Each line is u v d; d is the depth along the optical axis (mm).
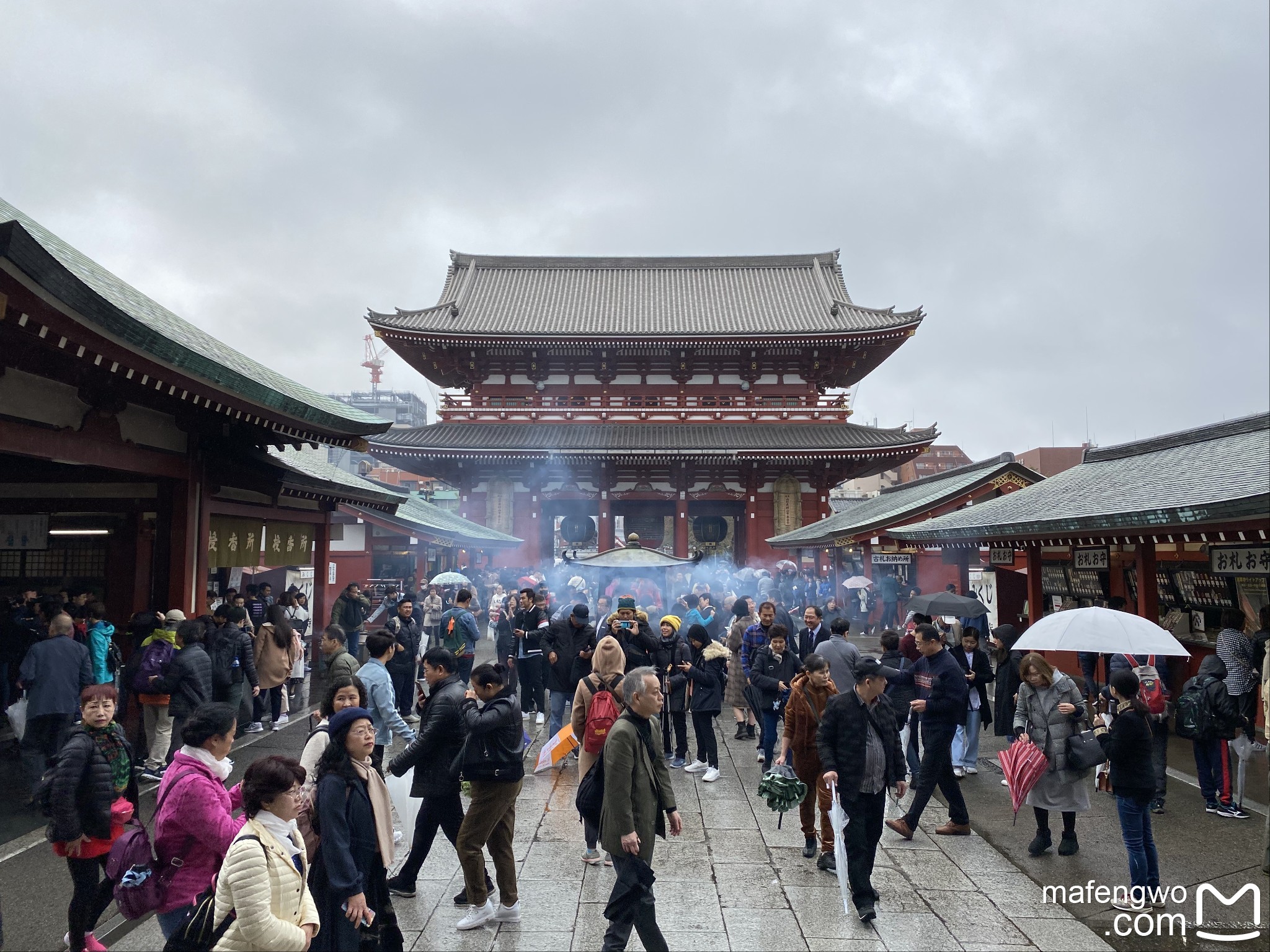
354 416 16766
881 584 34281
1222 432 16234
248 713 14531
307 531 22141
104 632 12625
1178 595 15641
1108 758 8148
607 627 13742
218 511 16062
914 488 34562
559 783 12195
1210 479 13211
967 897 8039
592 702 8820
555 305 52625
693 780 12320
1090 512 14000
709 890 8219
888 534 21109
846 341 44781
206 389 11867
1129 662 11844
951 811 9922
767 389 47094
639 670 6730
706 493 45406
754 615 15508
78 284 8312
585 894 8102
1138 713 7891
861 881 7477
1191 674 15148
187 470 14461
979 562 30562
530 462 43812
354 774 5691
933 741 9758
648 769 6570
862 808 7668
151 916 7594
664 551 47062
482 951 6859
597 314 51031
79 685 10273
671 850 9383
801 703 9117
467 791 7875
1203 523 11492
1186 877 8461
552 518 46812
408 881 7914
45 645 10188
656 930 6277
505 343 45031
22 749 10047
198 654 11273
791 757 9922
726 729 16266
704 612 17422
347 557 34906
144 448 13250
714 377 47344
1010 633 12812
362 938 5715
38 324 8609
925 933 7234
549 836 9859
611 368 47156
